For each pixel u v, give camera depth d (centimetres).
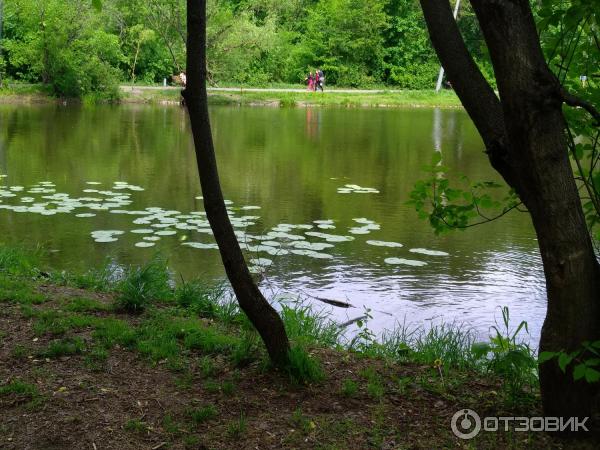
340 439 348
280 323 419
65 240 888
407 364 467
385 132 2441
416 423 366
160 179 1380
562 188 320
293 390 400
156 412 372
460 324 624
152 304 580
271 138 2181
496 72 321
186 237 915
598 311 333
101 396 387
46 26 3369
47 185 1279
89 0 3475
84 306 548
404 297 703
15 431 351
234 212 1095
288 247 881
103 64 3588
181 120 2652
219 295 650
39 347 452
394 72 5059
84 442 343
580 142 429
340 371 434
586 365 316
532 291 727
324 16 5072
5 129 2203
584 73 402
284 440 347
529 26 315
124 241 889
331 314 646
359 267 804
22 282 617
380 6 4875
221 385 404
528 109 314
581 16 356
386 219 1064
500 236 962
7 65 3788
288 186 1342
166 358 444
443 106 4006
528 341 583
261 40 4003
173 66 4356
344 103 3919
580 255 326
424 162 1714
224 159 1697
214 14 3956
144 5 3947
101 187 1274
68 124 2420
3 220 989
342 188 1328
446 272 793
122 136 2106
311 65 5031
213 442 344
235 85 4403
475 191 1294
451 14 354
